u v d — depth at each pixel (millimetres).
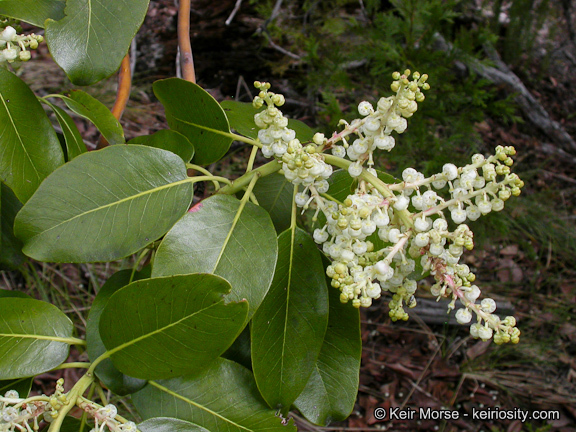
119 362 304
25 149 317
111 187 304
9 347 307
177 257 294
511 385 1004
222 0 1162
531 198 1270
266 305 324
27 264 918
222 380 334
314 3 1146
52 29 289
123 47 293
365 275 264
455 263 265
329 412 346
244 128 406
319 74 1000
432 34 931
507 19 1472
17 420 262
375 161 934
